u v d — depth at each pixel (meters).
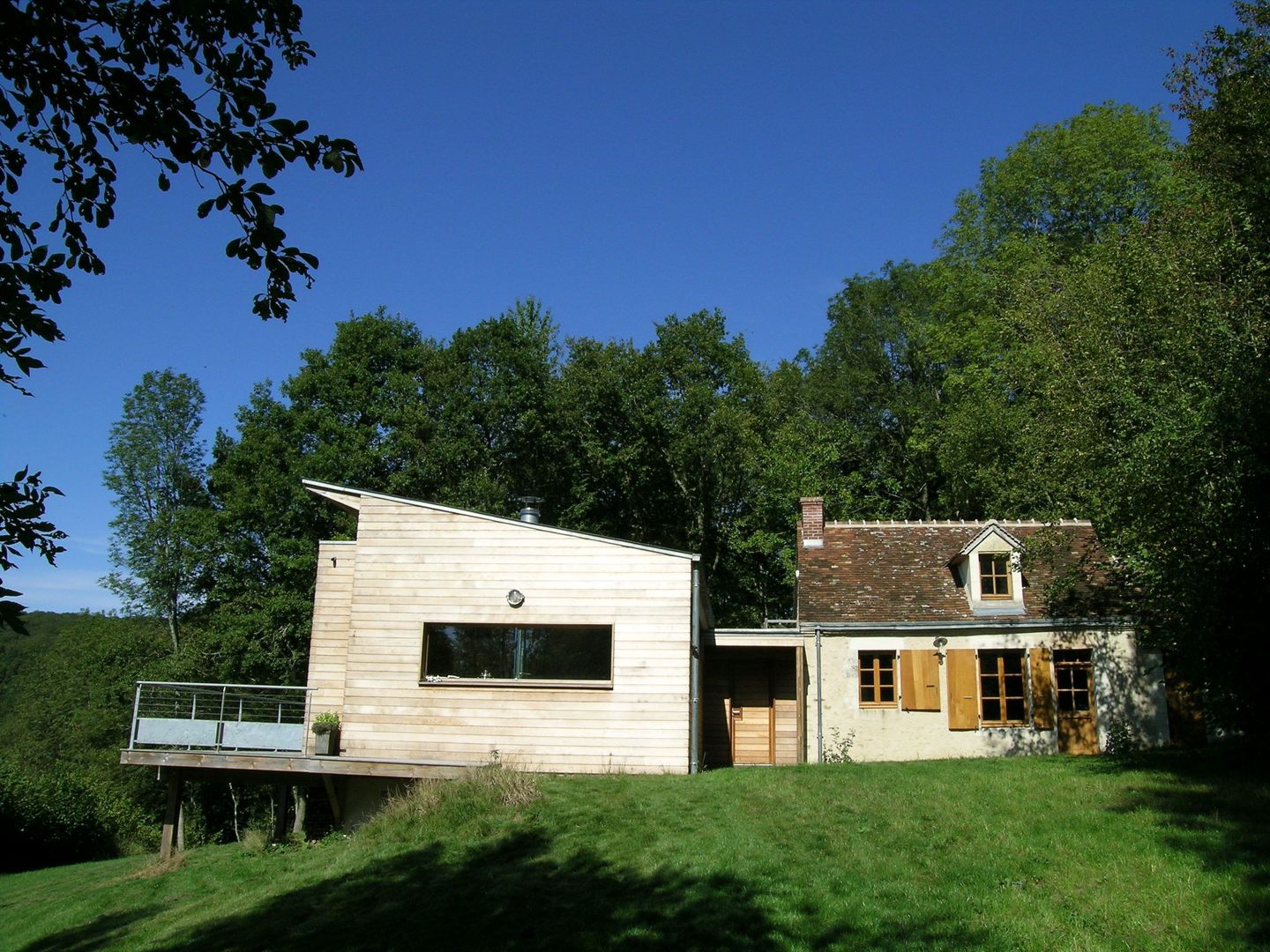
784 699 24.28
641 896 10.96
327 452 36.16
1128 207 35.41
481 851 13.11
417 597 19.69
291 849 18.34
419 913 11.20
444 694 19.20
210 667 36.41
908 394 41.56
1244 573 14.12
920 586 23.56
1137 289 18.30
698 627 20.36
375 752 19.09
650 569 19.36
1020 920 9.34
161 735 19.69
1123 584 20.34
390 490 36.97
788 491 36.88
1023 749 21.31
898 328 42.91
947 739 21.50
